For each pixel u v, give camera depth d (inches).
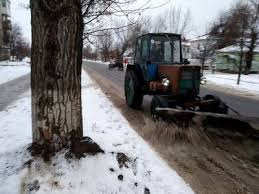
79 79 120.7
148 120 215.0
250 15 783.1
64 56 111.9
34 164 112.0
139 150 157.2
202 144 173.9
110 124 212.7
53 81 112.3
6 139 166.1
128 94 293.0
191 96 226.5
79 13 115.3
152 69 255.8
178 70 221.0
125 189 110.8
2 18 1847.9
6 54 1930.4
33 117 117.8
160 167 137.2
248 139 176.9
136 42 300.0
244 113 291.3
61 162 112.9
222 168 140.9
